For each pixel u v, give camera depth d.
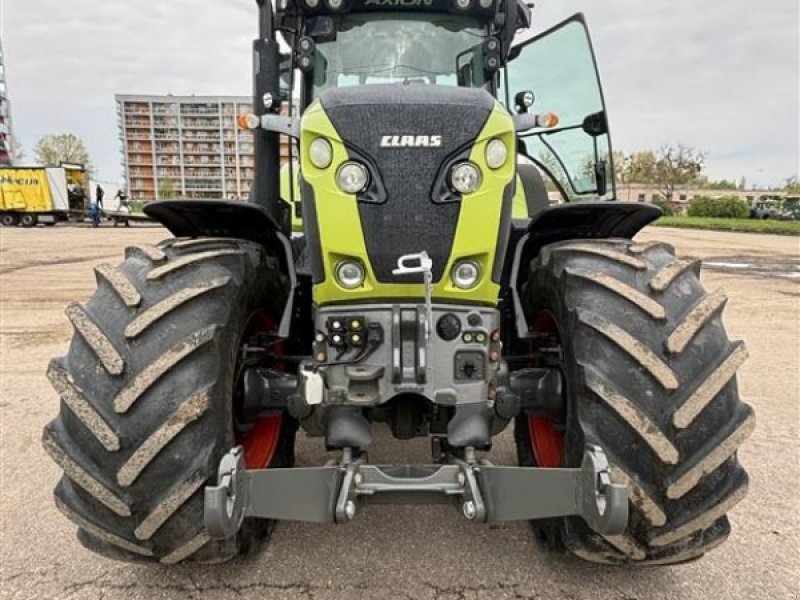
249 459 2.50
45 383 4.73
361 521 2.68
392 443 3.49
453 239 2.06
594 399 1.91
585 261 2.16
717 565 2.34
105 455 1.79
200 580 2.25
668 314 1.93
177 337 1.86
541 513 1.80
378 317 2.08
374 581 2.25
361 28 3.21
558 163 3.78
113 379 1.81
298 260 2.96
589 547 1.95
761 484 3.02
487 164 2.07
